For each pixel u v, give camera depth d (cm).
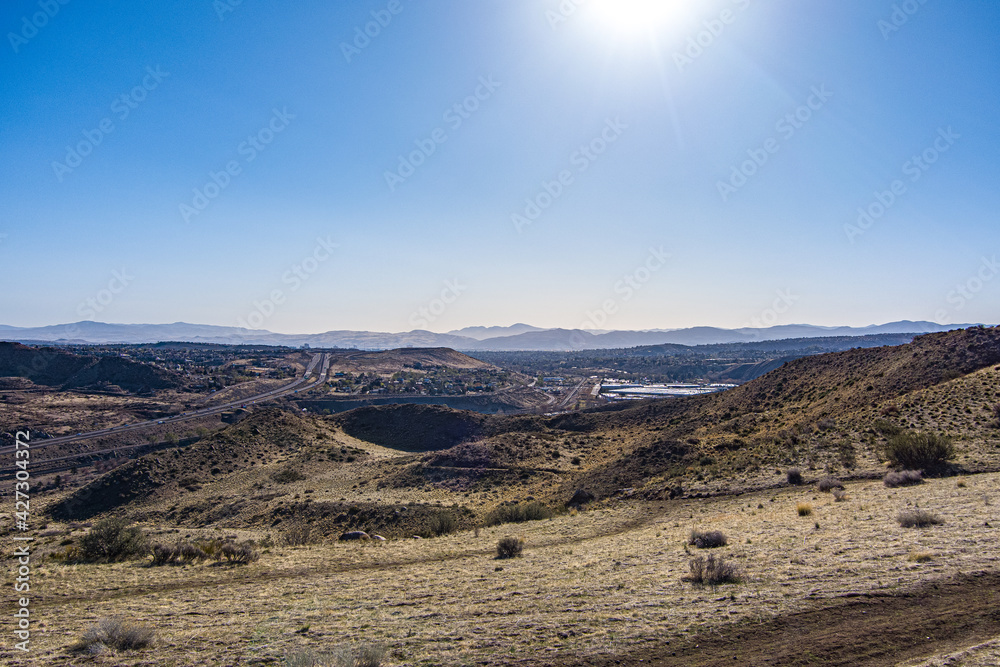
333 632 1249
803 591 1193
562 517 3472
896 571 1253
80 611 1664
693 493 3444
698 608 1162
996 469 2616
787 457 3675
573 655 987
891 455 3002
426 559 2342
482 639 1108
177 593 1900
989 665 800
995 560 1248
